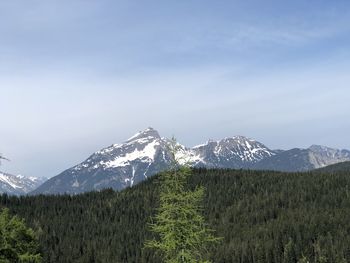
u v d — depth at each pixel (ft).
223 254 529.04
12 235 85.92
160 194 77.66
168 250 75.72
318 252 537.65
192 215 77.30
